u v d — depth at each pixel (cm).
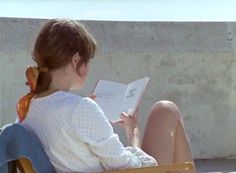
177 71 615
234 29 640
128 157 347
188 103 620
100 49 602
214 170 598
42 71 343
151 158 367
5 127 339
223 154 632
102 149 338
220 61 618
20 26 611
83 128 334
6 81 598
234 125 629
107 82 424
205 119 625
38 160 337
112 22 623
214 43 624
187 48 615
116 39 614
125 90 415
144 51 607
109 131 339
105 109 406
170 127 420
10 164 345
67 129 335
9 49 594
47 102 343
